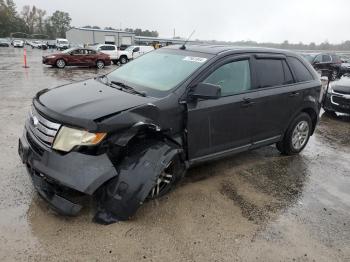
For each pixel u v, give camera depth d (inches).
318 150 246.2
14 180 163.3
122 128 129.5
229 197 164.2
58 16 5413.4
